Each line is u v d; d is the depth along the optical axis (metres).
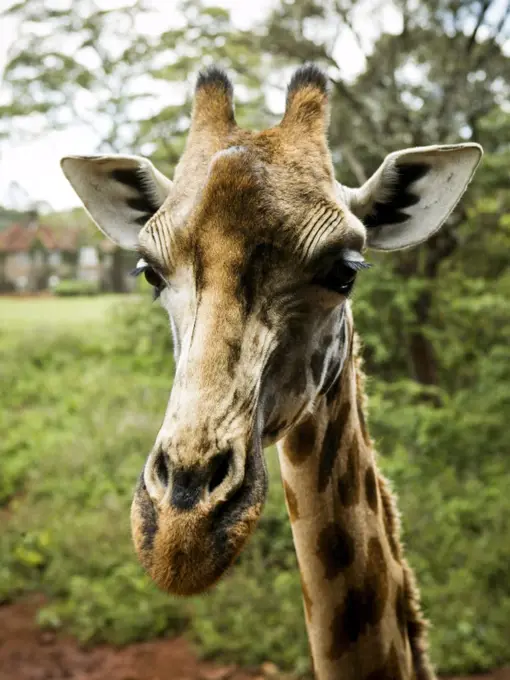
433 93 8.85
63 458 8.30
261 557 6.32
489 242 10.16
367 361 9.58
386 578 2.57
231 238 1.96
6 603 6.31
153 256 2.10
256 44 8.80
